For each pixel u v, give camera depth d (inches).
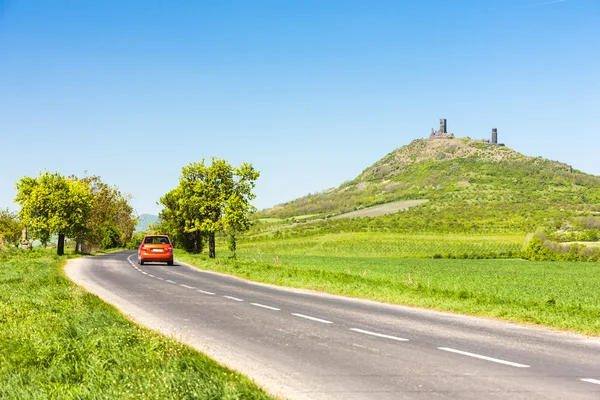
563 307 687.7
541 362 365.1
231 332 481.4
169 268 1566.2
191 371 296.8
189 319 558.9
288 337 457.7
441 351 400.5
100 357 337.7
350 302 746.2
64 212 2461.9
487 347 419.5
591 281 1946.4
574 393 285.4
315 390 293.1
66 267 1501.0
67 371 310.3
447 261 4037.9
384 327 516.7
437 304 698.2
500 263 3853.3
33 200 2421.3
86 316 491.2
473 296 796.6
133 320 536.7
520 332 502.9
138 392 263.9
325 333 478.0
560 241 5944.9
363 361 365.7
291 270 1328.7
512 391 289.3
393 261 3759.8
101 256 2536.9
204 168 2160.4
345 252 6505.9
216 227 2114.9
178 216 2970.0
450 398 276.1
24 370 312.8
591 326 519.8
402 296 786.2
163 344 381.4
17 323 482.6
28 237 2851.9
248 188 2162.9
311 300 760.3
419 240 7436.0
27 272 1222.9
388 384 304.8
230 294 829.2
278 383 308.3
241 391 264.2
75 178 3002.0
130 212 4261.8
